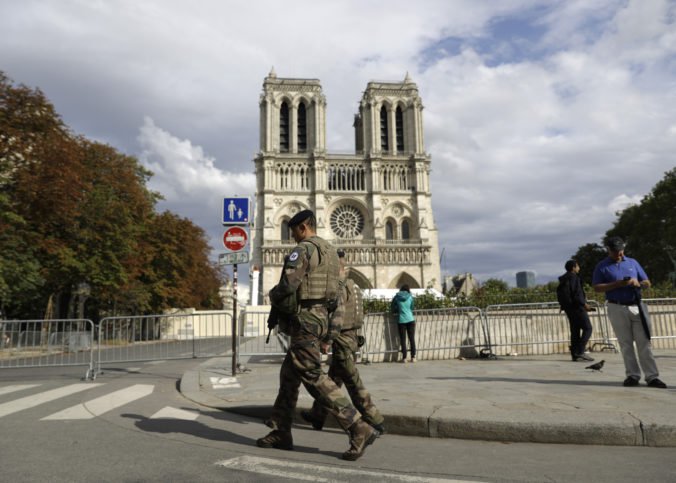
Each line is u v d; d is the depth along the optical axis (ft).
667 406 21.94
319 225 270.46
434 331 49.93
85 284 123.34
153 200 165.27
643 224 187.73
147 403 29.96
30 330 47.24
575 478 15.21
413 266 268.62
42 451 18.94
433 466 16.76
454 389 28.48
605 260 30.07
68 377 44.21
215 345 50.52
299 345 18.40
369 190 280.51
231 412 27.27
